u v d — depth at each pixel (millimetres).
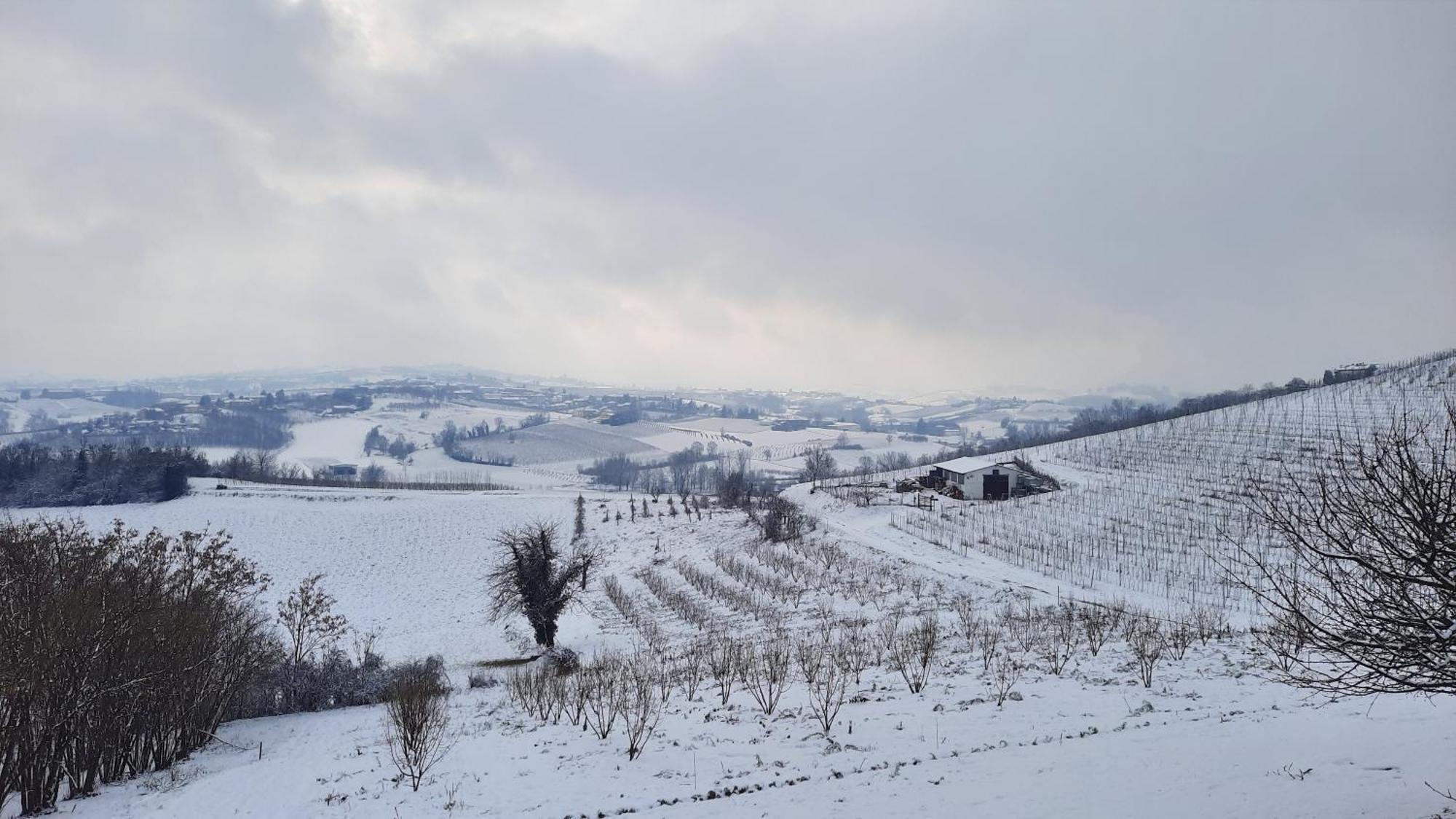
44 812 20938
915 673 25297
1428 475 8719
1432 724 15383
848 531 71438
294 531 101375
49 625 22578
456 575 87125
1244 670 22719
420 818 15773
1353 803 11320
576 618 59344
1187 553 51844
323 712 35625
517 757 19672
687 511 103188
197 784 21750
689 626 50031
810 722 20016
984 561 55531
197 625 28016
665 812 14602
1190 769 13727
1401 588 8781
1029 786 13688
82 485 112625
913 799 13742
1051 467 101625
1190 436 105562
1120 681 22328
